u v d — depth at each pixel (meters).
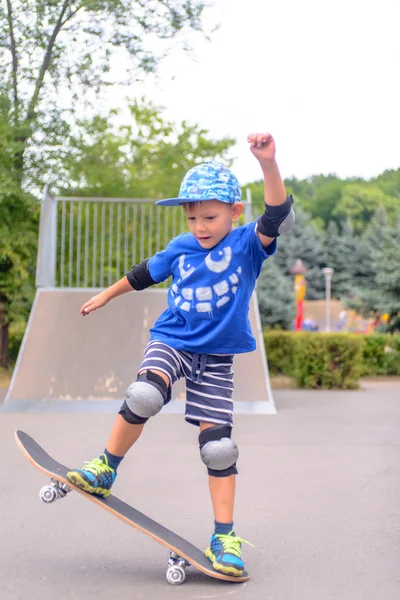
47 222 10.75
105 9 12.47
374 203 91.38
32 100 13.09
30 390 9.09
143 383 3.10
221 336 3.21
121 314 10.05
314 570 3.20
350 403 10.21
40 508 4.27
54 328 9.80
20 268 13.22
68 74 12.95
